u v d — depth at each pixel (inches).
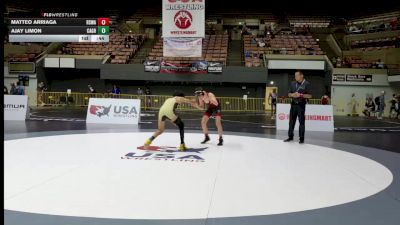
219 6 1577.3
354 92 1040.8
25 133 437.1
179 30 624.1
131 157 280.7
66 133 441.1
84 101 1116.5
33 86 1103.6
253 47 1214.3
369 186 204.8
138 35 1321.4
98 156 283.0
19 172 223.6
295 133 496.1
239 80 1073.5
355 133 518.9
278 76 1103.0
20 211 150.3
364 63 1091.3
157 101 1083.9
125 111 595.8
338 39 1310.3
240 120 727.1
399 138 460.1
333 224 140.5
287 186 200.5
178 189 189.5
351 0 1453.0
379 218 148.4
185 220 141.9
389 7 1337.4
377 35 1179.9
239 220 143.3
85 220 140.1
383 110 973.2
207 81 1083.9
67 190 183.9
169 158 279.1
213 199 172.4
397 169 259.0
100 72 1107.3
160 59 1129.4
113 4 1561.3
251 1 1571.1
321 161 282.5
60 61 1110.4
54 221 138.6
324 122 545.6
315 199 175.8
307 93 388.8
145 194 178.7
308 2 1530.5
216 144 364.2
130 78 1095.0
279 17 1535.4
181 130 319.0
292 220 144.6
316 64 1066.1
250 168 247.4
